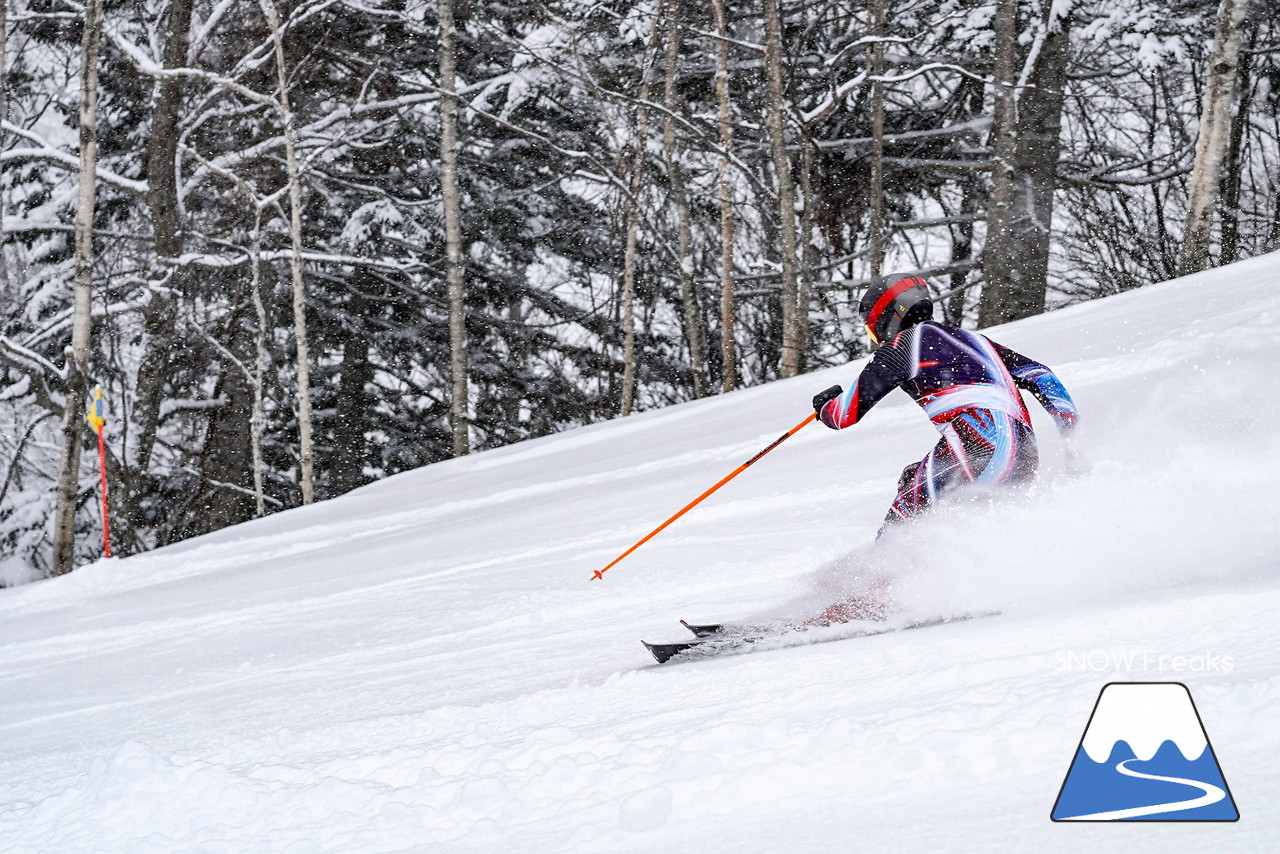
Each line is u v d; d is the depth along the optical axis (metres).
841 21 53.53
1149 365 14.98
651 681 6.41
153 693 10.19
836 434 19.48
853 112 51.59
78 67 52.59
